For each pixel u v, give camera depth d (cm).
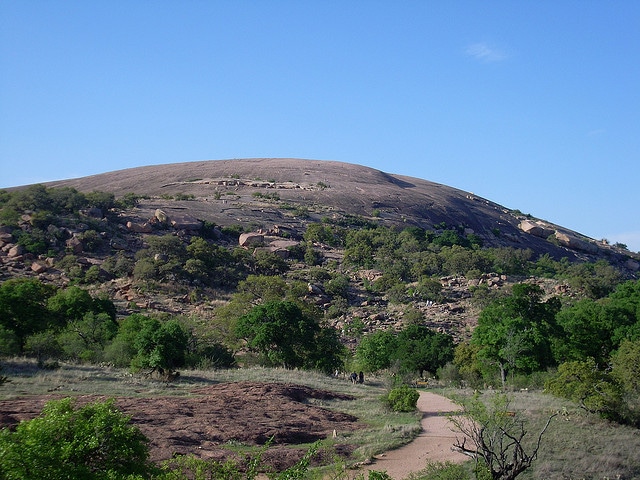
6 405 2262
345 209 15725
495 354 4438
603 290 9231
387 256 11175
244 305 6175
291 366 4978
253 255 10319
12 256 8412
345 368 6009
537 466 1836
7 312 4575
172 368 3834
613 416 2511
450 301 8938
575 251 16988
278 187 17125
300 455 2067
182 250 9344
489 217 18638
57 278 8056
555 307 4944
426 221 16250
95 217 10338
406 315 7881
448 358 5556
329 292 8931
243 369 4559
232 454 1978
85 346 4656
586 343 4444
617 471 1819
